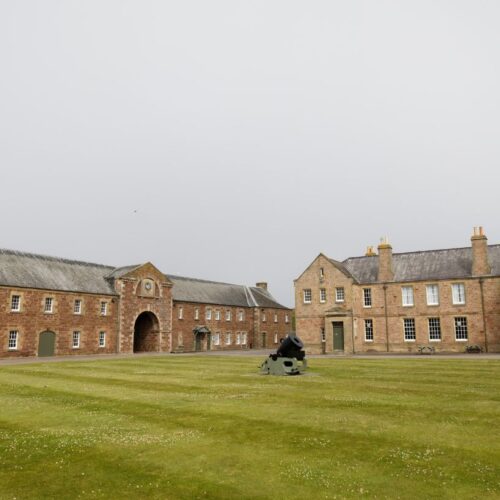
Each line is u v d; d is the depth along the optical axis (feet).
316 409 45.06
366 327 163.84
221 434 35.88
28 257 160.86
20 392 58.08
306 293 173.78
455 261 158.51
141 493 25.05
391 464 28.78
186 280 228.43
